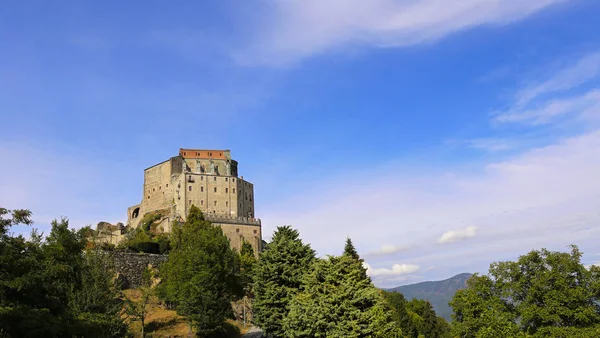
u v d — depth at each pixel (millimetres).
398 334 45094
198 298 58469
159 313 66000
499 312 49844
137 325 59531
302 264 57312
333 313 44250
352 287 45375
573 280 46875
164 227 153250
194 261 63438
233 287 71500
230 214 165750
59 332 33812
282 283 57219
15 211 34125
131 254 80562
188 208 160500
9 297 32594
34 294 34500
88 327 36719
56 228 42219
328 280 47469
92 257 46594
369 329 42406
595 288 45406
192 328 59469
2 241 33281
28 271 34031
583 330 43375
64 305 37500
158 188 176000
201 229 96188
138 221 177250
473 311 52219
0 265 32500
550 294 46625
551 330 44656
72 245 42000
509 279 51375
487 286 52312
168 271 70688
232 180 169750
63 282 39688
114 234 149125
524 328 48500
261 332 69625
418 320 99250
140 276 79812
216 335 61719
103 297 43469
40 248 39531
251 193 179875
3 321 29344
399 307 92938
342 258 48844
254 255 135750
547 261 48562
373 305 45875
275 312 54875
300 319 45781
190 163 177250
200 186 164500
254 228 151250
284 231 60500
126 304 58875
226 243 85062
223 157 183000
